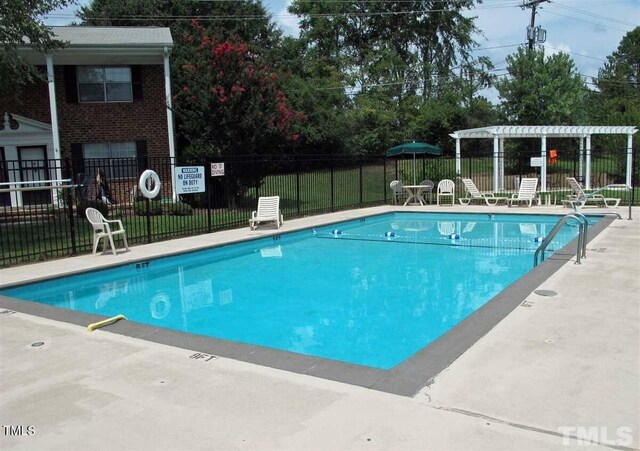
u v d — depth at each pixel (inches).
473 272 400.8
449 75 1678.2
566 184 1083.9
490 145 1432.1
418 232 614.5
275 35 1517.0
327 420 142.2
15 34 579.8
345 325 280.1
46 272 371.6
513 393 156.3
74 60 791.7
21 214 675.4
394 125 1491.1
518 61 1326.3
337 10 1738.4
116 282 391.9
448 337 207.6
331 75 1533.0
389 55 1598.2
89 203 663.8
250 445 130.9
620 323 222.5
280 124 726.5
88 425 144.0
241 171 721.6
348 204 824.9
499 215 703.7
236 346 206.8
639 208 705.0
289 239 573.6
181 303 332.2
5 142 772.6
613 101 1615.4
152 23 1414.9
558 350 191.8
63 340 220.1
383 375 172.4
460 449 126.1
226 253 495.2
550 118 1282.0
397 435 133.3
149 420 145.9
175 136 853.8
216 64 709.9
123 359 195.2
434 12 1704.0
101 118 821.2
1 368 189.2
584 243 366.6
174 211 679.1
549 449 125.3
